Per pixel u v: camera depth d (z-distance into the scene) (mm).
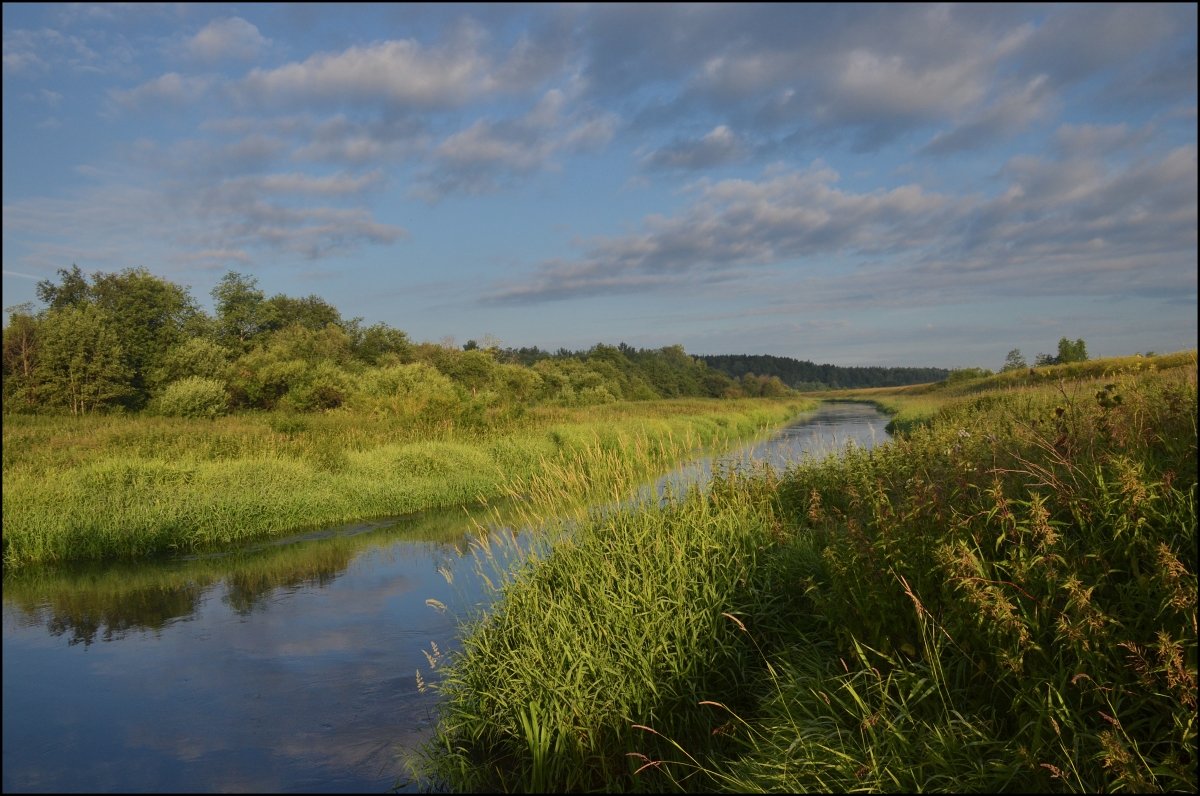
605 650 5066
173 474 14438
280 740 5309
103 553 11391
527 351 116500
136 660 6988
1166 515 3697
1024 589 3693
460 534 12523
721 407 50781
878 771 3379
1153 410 5105
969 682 3705
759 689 4746
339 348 60812
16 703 6020
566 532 6840
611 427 23438
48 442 19219
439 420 24812
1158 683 3152
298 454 18094
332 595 9031
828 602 4527
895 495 5594
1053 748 3156
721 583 5445
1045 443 4941
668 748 4590
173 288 50438
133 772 4871
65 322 35625
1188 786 2750
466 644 5965
